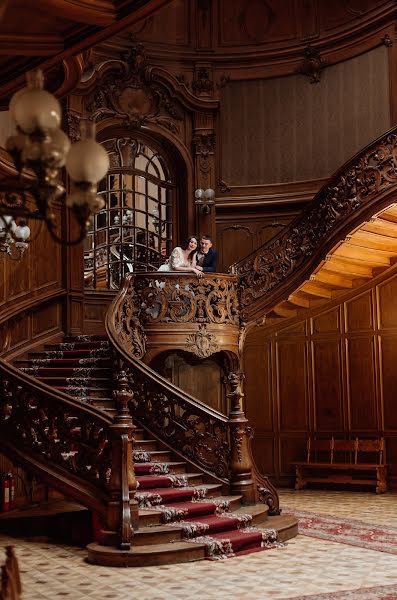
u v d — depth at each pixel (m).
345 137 14.91
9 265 12.88
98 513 8.35
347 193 11.59
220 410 15.08
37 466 9.04
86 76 14.66
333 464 14.02
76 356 12.52
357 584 6.86
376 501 12.67
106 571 7.51
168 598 6.39
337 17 15.12
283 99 15.59
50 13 5.56
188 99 15.62
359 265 13.95
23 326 13.26
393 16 14.27
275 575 7.27
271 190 15.47
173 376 14.87
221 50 15.87
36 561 8.00
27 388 9.35
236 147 15.76
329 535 9.41
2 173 12.40
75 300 14.11
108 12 5.57
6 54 6.14
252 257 13.02
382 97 14.45
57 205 14.06
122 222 15.30
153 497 8.98
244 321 12.98
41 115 3.60
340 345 14.73
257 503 9.87
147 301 12.21
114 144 15.41
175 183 15.99
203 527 8.51
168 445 10.40
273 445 15.26
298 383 15.12
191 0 15.92
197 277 12.42
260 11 15.80
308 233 12.32
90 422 8.76
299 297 14.29
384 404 14.19
